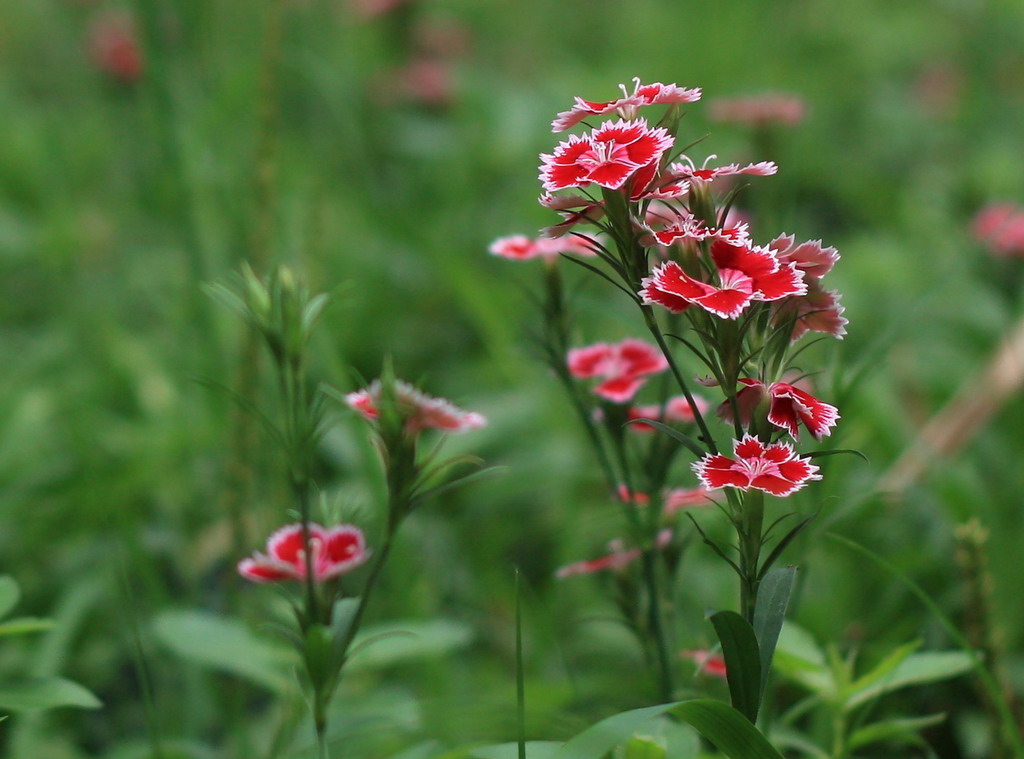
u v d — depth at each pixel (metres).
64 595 1.53
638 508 1.22
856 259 2.29
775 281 1.09
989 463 1.76
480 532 1.79
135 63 2.51
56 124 2.62
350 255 2.40
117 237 2.51
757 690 1.10
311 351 1.70
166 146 1.84
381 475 1.41
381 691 1.33
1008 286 1.98
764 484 1.08
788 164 1.85
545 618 1.46
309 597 1.13
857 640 1.37
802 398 1.09
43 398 1.83
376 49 3.34
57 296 2.25
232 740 1.33
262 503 1.54
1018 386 1.64
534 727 1.25
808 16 3.85
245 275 1.14
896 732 1.22
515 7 4.41
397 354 2.26
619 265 1.11
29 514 1.64
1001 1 3.64
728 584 1.40
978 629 1.23
